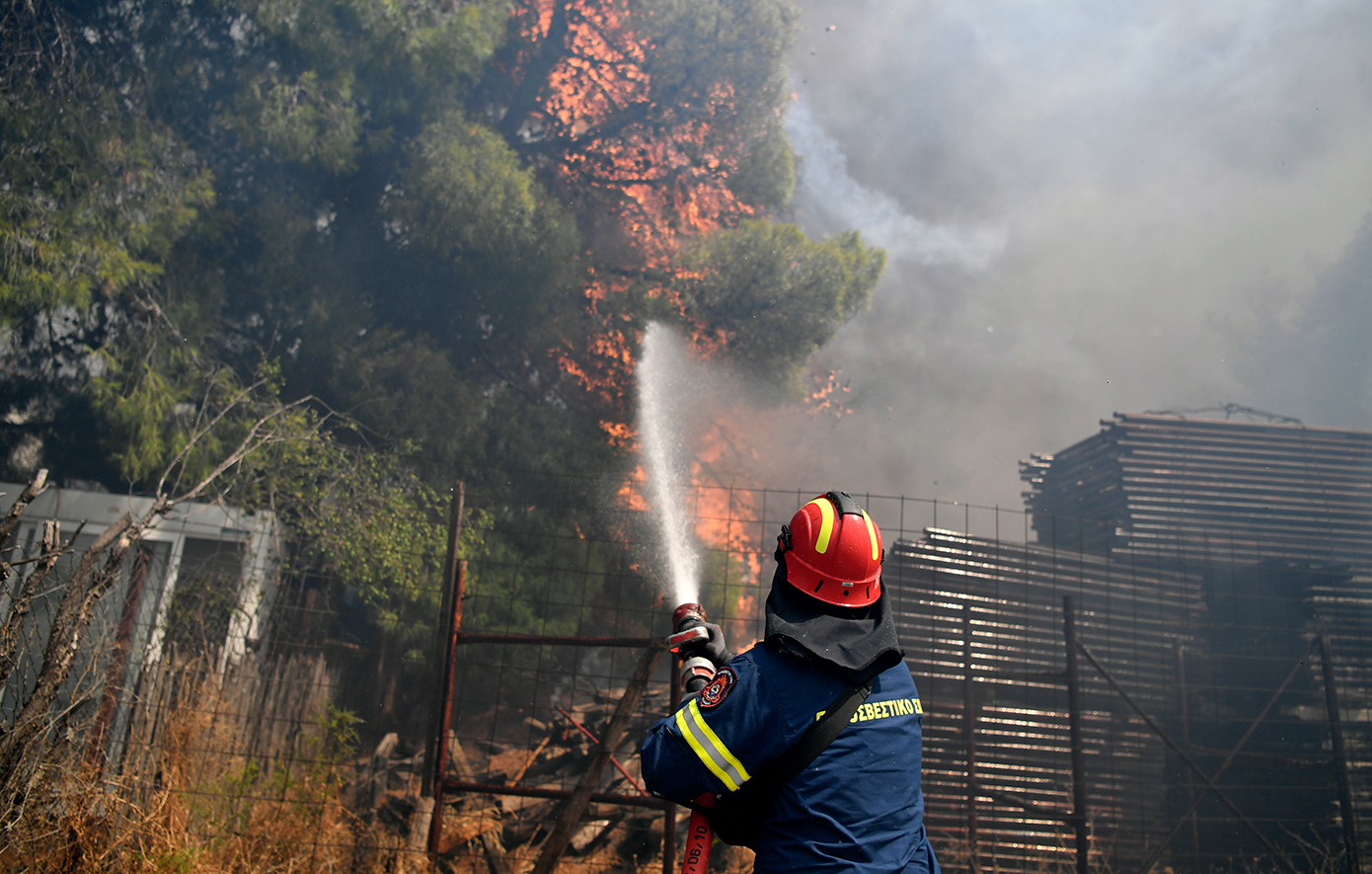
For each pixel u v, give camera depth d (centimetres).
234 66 1248
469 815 758
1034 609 952
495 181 1241
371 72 1256
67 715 480
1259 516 1166
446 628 623
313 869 561
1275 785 891
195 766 568
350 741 933
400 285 1416
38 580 470
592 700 1143
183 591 743
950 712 845
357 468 1059
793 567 203
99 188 1083
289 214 1246
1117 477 1206
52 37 1136
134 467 1063
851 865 180
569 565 1280
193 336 1168
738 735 184
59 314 1092
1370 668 947
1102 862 802
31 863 444
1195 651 981
